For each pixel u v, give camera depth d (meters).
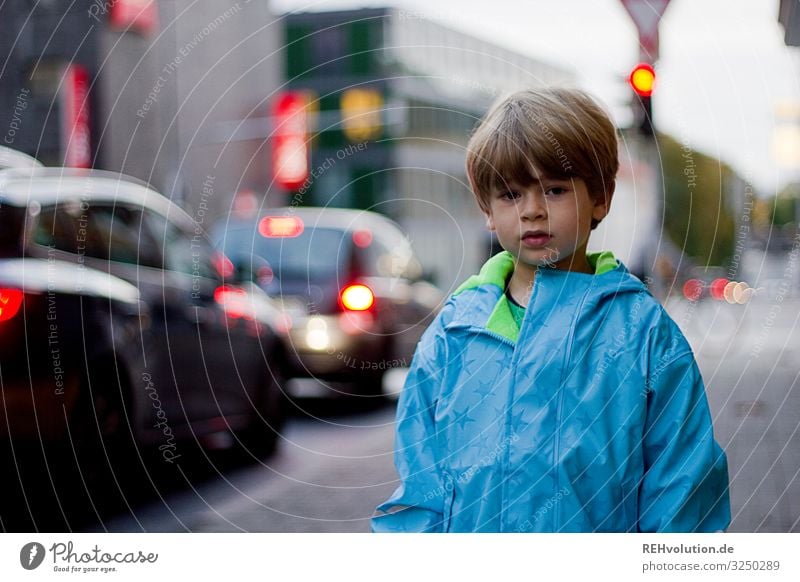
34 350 3.75
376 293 6.89
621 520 1.56
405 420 1.70
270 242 6.96
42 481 3.76
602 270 1.66
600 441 1.56
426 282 8.23
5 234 3.79
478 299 1.70
